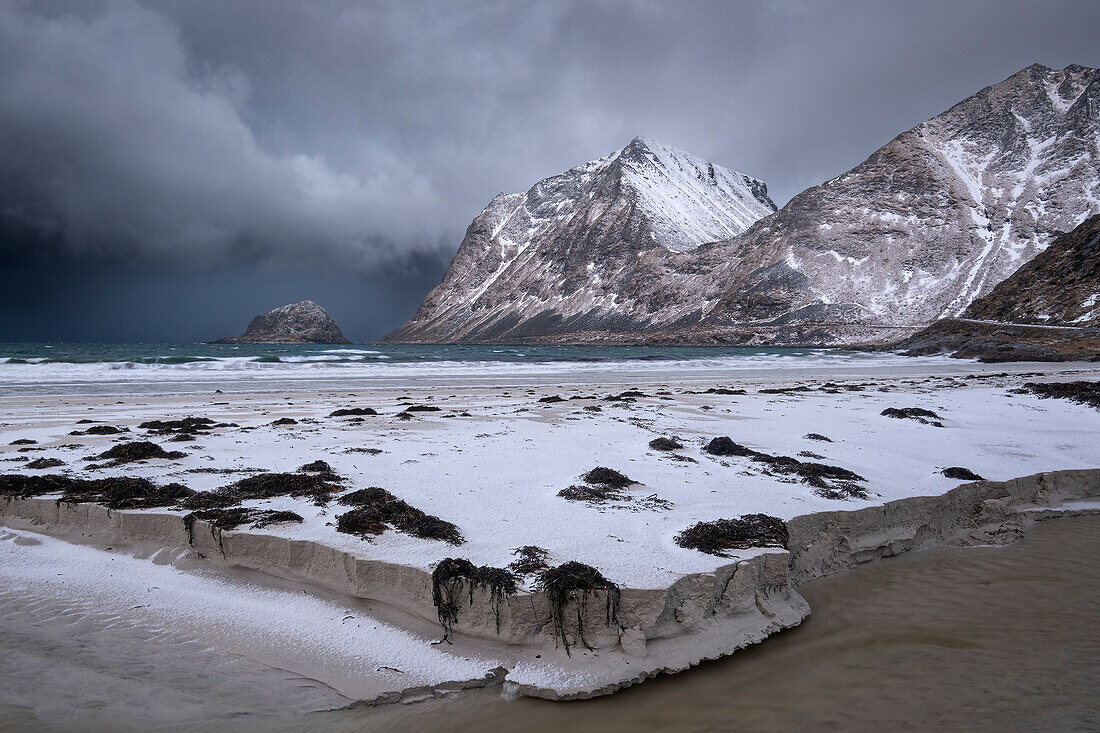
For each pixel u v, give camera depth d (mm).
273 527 6918
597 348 154625
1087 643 5621
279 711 4652
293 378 32438
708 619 5648
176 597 6324
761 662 5371
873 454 11414
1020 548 8430
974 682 4941
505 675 5082
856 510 7875
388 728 4461
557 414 16797
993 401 19672
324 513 7418
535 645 5277
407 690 4863
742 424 14898
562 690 4793
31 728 4324
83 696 4730
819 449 11734
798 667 5277
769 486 8875
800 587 7039
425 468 9719
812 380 33500
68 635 5605
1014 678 4988
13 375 31500
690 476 9383
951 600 6695
